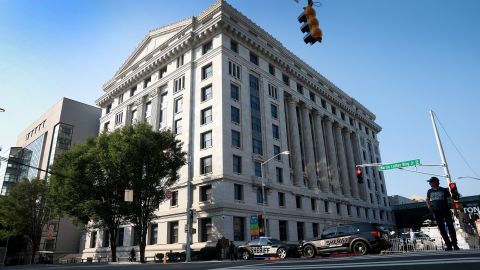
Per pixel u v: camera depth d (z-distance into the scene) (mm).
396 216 80250
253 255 24875
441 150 24891
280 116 48875
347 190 61375
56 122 67000
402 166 25609
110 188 31000
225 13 45906
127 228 45469
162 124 47781
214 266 11656
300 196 47094
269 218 40250
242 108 42688
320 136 58031
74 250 59781
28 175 70938
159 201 32938
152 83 52438
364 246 17656
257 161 42500
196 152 40938
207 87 43594
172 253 33594
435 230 39281
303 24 10289
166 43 52594
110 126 60156
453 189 21922
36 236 44938
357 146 72750
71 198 31391
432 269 5039
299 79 57125
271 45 53062
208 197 38188
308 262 9852
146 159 31516
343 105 69812
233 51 44906
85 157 31500
